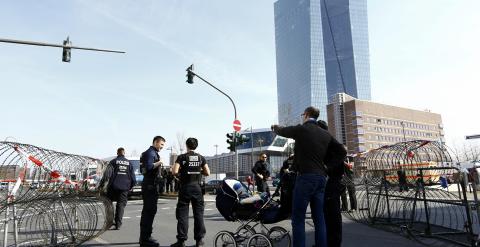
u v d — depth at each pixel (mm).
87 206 6586
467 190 5535
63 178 5547
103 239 6695
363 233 6895
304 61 155375
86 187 6340
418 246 5664
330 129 130750
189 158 5820
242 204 5047
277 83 173000
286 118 48625
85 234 6547
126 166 8195
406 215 7207
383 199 7914
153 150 6199
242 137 20031
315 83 150250
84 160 6398
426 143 6820
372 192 8234
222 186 5238
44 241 6215
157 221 9289
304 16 159750
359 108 124188
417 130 141375
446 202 5918
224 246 5352
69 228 6305
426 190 6398
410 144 7109
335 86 169125
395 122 133625
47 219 6184
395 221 7543
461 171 5527
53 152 5617
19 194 5133
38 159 5309
